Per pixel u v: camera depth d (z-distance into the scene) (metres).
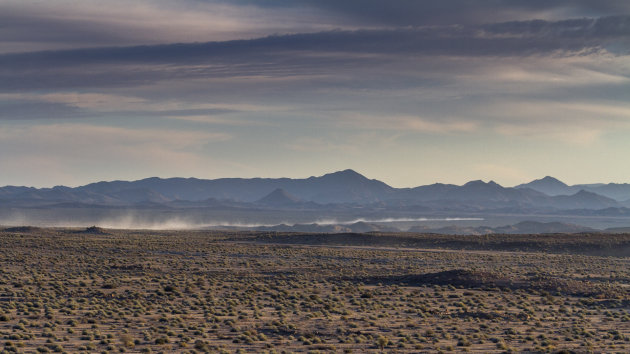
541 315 73.62
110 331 58.38
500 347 53.66
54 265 128.12
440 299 86.69
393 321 67.88
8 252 157.12
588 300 85.38
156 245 192.25
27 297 79.94
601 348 54.19
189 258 151.75
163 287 92.75
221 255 162.88
